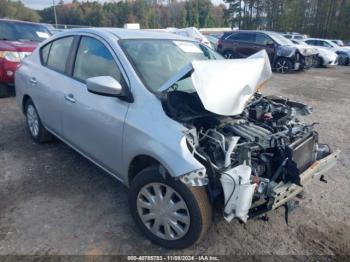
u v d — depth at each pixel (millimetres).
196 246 2637
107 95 2650
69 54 3588
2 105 6484
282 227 2916
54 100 3654
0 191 3316
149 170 2506
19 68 4621
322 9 43438
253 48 14602
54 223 2838
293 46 13852
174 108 2521
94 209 3062
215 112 2436
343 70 16578
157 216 2551
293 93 9609
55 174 3695
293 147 2490
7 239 2621
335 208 3242
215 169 2281
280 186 2381
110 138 2832
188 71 2375
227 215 2264
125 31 3379
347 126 6156
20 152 4250
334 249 2662
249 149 2400
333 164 2939
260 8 51781
